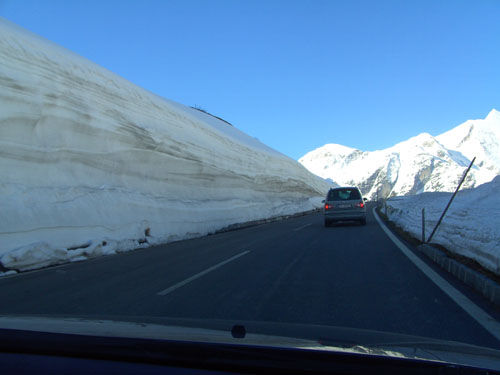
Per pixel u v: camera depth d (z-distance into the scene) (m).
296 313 4.65
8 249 8.91
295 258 8.80
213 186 23.84
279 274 7.06
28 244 8.91
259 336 2.24
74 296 5.73
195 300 5.35
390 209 23.02
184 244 13.30
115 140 15.90
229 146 30.94
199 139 25.02
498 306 4.84
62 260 9.51
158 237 14.05
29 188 11.16
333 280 6.48
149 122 19.36
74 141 13.92
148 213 15.02
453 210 11.66
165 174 18.92
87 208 12.23
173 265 8.45
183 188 20.14
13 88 11.98
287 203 35.75
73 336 2.11
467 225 8.51
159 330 2.34
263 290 5.88
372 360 1.89
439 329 4.02
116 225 12.73
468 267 6.37
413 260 8.31
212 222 19.12
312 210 42.72
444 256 7.59
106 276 7.38
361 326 4.14
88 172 14.26
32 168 11.89
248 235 15.34
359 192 17.19
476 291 5.64
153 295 5.69
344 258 8.64
